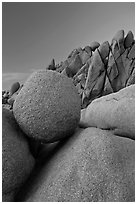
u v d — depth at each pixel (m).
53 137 1.79
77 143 1.84
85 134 1.92
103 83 11.91
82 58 14.22
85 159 1.64
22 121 1.75
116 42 12.27
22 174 1.66
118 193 1.47
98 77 11.95
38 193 1.61
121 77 12.05
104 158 1.63
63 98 1.79
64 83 1.88
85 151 1.70
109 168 1.58
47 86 1.80
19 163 1.62
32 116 1.72
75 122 1.86
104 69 12.03
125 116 2.26
